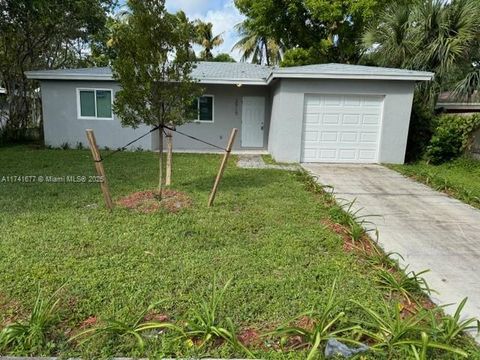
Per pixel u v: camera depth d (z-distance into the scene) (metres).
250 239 4.15
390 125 9.92
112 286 3.00
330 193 6.49
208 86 13.02
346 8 16.09
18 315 2.63
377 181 7.84
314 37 18.22
